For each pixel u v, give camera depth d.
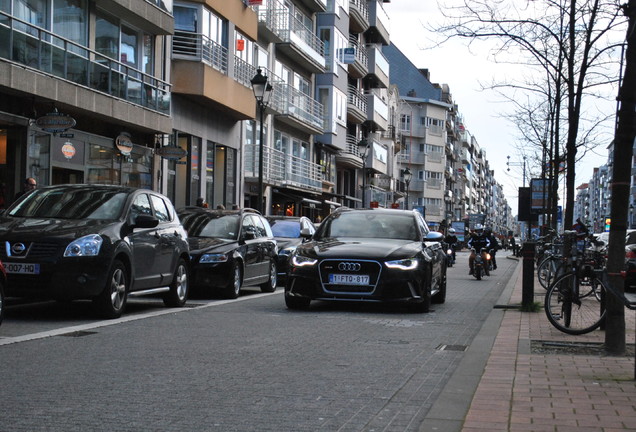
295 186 44.03
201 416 5.69
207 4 30.84
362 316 12.96
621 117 8.38
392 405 6.20
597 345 9.49
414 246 13.96
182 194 32.06
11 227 11.55
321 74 50.62
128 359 8.12
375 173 70.06
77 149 23.81
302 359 8.37
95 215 12.42
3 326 10.70
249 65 36.09
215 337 9.97
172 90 30.14
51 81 21.12
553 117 22.53
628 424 5.27
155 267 13.21
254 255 17.77
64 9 23.08
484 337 10.17
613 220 8.60
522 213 24.03
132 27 27.28
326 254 13.37
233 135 36.59
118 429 5.27
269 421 5.59
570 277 10.59
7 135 21.06
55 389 6.54
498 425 5.22
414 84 116.50
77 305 13.84
